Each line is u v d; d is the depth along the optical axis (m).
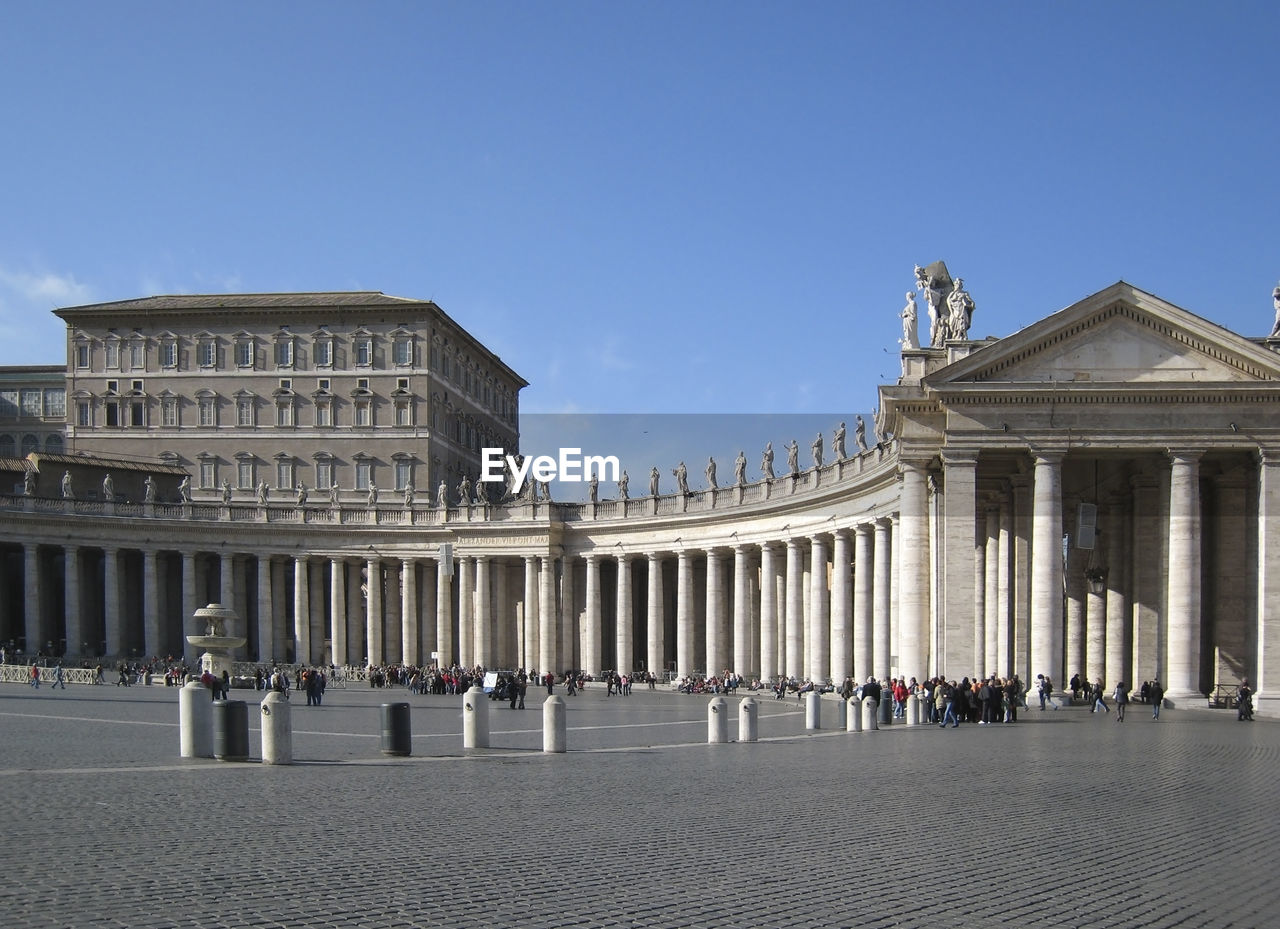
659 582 108.12
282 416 134.88
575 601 118.50
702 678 95.25
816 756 35.09
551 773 29.92
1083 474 70.06
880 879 17.42
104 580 118.94
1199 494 63.28
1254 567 62.12
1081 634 71.69
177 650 117.50
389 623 122.06
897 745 39.22
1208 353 59.16
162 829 20.50
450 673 91.75
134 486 123.00
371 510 118.69
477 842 19.77
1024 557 65.19
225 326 135.62
